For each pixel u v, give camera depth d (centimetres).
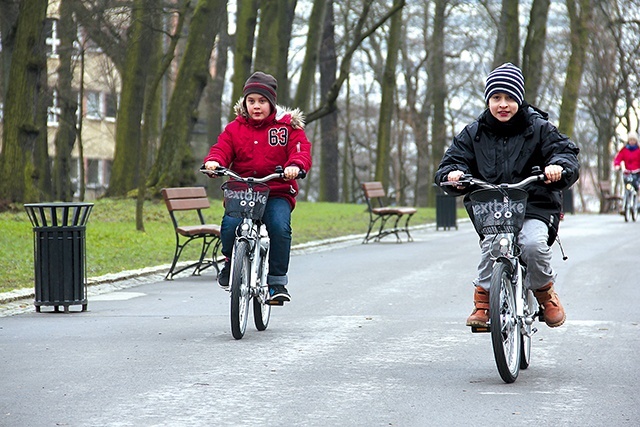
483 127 1847
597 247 4828
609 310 2714
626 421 1490
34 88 6259
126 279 3606
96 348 2139
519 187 1730
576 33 10394
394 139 14688
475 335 2311
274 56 7731
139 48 8044
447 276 3622
